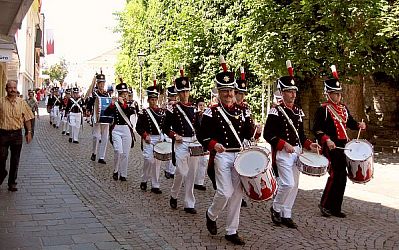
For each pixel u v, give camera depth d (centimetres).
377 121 2117
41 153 1516
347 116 816
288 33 1454
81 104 1886
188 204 798
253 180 589
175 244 613
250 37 1566
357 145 785
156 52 2967
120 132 1087
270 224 734
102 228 669
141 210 802
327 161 713
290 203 726
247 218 771
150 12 3109
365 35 1398
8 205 794
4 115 890
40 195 879
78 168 1238
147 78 3159
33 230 651
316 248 616
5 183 987
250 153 629
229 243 627
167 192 970
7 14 1026
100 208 796
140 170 1253
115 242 606
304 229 708
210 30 2169
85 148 1706
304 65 1461
